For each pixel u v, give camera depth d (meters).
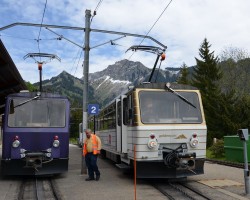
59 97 14.50
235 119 40.97
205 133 12.70
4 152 13.47
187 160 11.88
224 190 11.09
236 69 58.47
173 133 12.38
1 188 11.95
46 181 13.50
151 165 12.27
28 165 13.34
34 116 13.99
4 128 13.61
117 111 15.20
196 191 10.90
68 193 10.95
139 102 12.52
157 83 12.90
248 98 42.22
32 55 17.14
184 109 12.79
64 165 14.00
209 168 17.11
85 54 15.96
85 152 13.71
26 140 13.62
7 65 14.12
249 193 10.47
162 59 15.67
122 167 13.74
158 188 11.66
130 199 9.98
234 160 19.30
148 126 12.23
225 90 58.84
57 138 13.91
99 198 10.13
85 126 15.55
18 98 14.07
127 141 13.55
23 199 10.33
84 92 15.75
